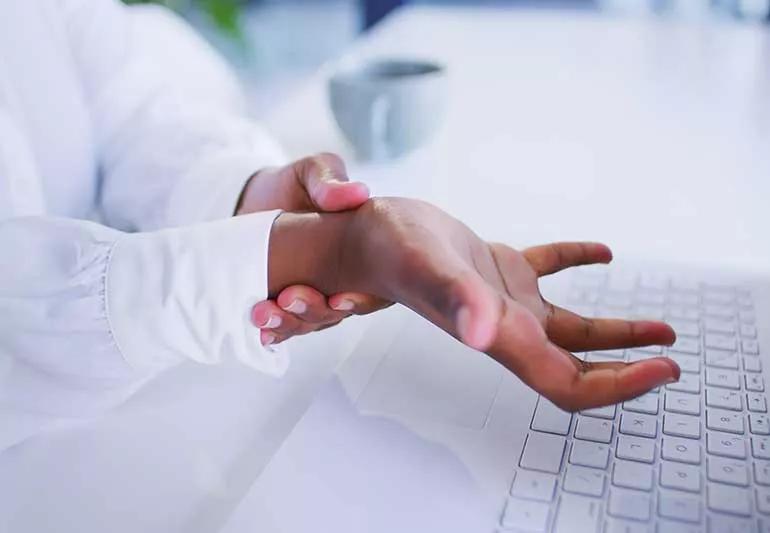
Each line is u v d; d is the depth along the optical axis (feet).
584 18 4.42
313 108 3.01
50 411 1.32
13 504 1.16
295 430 1.25
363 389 1.35
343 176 1.59
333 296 1.23
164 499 1.17
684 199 2.20
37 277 1.30
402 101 2.35
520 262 1.35
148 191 2.01
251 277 1.25
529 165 2.46
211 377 1.46
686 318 1.54
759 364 1.38
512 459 1.17
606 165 2.45
